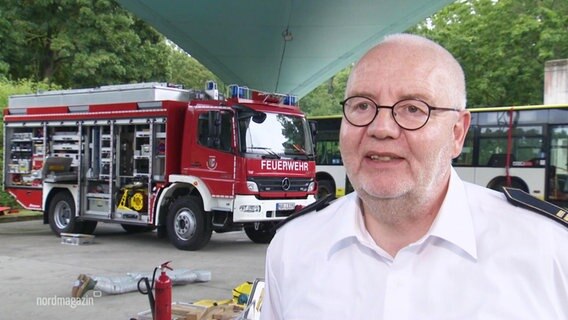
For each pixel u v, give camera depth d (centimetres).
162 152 1096
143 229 1362
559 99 1920
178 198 1095
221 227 1035
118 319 607
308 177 1116
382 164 168
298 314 180
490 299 156
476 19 2506
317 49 1580
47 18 2586
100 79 2634
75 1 2538
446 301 161
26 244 1125
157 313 427
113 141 1166
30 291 725
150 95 1105
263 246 1138
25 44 2597
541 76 2320
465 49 2464
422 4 1285
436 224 167
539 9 2262
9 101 1359
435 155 167
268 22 1408
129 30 2678
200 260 965
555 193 1416
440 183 172
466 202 174
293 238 197
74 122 1223
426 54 172
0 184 1630
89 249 1069
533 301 155
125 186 1153
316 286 180
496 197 179
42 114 1280
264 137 1052
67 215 1241
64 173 1216
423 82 167
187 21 1415
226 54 1639
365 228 182
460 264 164
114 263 920
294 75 1805
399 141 167
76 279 782
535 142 1453
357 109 174
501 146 1503
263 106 1070
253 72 1786
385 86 169
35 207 1292
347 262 180
